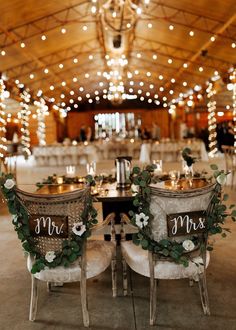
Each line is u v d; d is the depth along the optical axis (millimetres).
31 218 2250
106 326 2299
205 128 17500
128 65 15312
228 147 6746
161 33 10547
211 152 13492
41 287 2906
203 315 2393
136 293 2744
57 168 11922
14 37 8852
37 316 2451
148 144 13102
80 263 2316
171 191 2164
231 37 9016
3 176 2271
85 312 2305
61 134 21328
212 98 13633
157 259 2318
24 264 3385
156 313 2434
